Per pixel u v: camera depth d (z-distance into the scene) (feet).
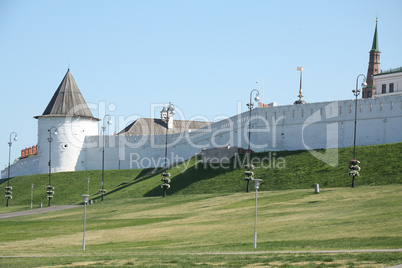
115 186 422.82
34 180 476.95
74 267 124.88
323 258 117.91
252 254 132.26
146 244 173.06
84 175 465.47
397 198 211.41
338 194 241.96
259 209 231.30
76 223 252.83
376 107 339.36
